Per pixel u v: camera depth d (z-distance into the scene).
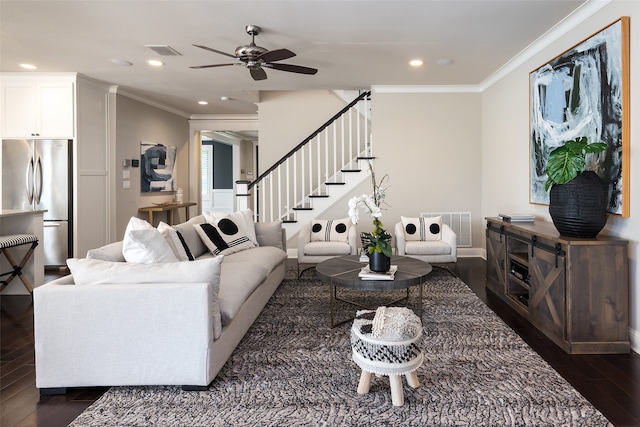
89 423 1.77
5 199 4.98
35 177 4.95
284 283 4.32
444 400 1.95
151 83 5.38
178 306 1.97
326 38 3.71
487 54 4.18
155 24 3.39
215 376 2.16
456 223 5.70
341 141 6.33
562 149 2.65
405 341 1.89
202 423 1.77
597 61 2.87
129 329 1.98
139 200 6.32
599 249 2.48
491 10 3.11
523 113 4.25
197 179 8.12
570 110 3.23
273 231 4.42
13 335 2.90
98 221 5.38
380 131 5.67
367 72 4.88
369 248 3.06
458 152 5.66
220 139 10.12
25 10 3.13
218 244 3.76
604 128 2.79
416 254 4.44
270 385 2.10
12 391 2.08
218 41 3.79
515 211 4.47
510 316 3.21
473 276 4.60
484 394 2.00
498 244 3.73
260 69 3.64
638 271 2.52
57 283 2.08
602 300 2.49
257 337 2.78
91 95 5.23
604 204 2.56
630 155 2.58
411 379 2.04
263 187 6.11
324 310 3.38
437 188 5.70
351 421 1.78
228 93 6.00
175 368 1.99
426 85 5.52
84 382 2.00
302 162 6.14
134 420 1.79
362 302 3.60
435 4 3.01
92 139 5.25
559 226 2.70
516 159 4.45
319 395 2.00
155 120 6.74
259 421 1.78
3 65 4.58
